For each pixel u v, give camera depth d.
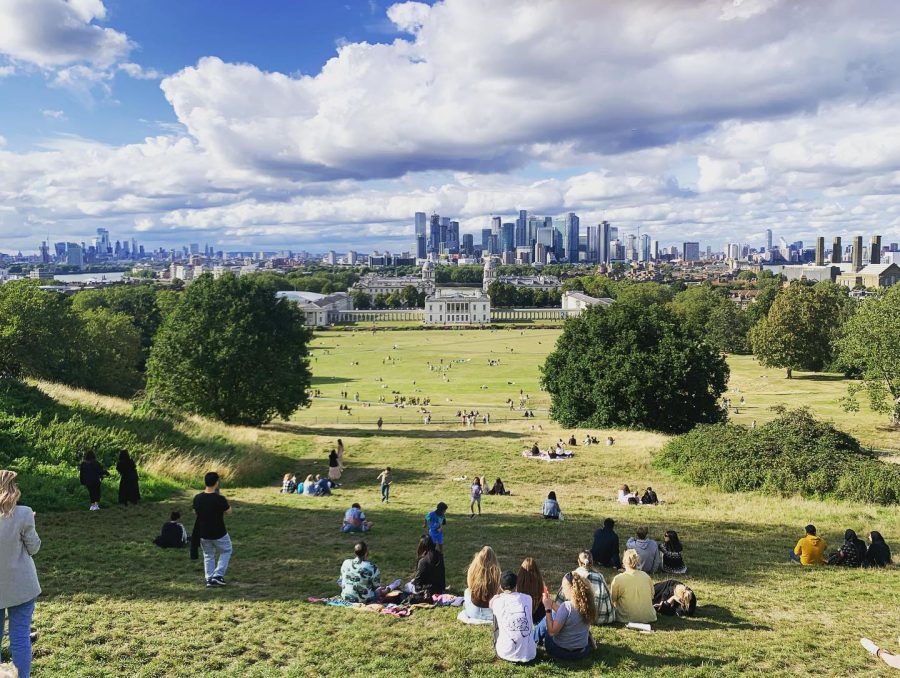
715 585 19.22
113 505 27.58
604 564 20.53
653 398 69.31
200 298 65.12
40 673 11.71
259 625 14.39
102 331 99.00
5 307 76.69
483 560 15.09
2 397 37.03
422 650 13.29
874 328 71.12
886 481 36.75
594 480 43.53
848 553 21.77
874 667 13.35
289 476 36.62
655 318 76.69
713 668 12.98
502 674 12.38
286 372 64.44
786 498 37.75
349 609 15.64
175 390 61.34
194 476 35.78
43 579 17.16
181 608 15.28
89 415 39.91
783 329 120.56
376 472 45.19
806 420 47.53
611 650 13.59
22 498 25.86
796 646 14.26
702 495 38.94
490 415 96.75
